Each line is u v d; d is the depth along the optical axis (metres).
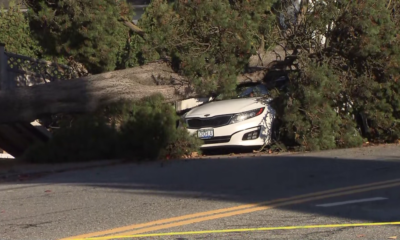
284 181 13.98
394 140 20.69
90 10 20.59
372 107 19.50
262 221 10.41
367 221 10.36
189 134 18.05
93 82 17.88
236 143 18.19
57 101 17.41
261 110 18.66
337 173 14.88
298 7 20.66
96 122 17.55
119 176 14.98
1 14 29.20
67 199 12.37
